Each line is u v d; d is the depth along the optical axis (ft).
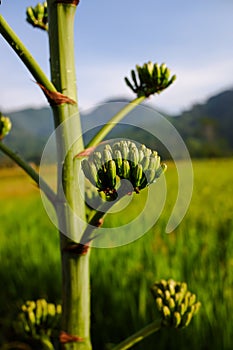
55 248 23.76
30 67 4.77
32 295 19.97
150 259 19.29
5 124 6.44
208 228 24.32
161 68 6.11
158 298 6.24
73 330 5.30
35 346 9.09
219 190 36.50
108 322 16.60
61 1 4.93
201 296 15.61
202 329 14.48
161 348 14.60
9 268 21.62
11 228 31.45
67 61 4.98
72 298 5.25
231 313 14.60
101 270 19.10
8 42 4.77
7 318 17.42
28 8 6.92
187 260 18.51
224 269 17.98
